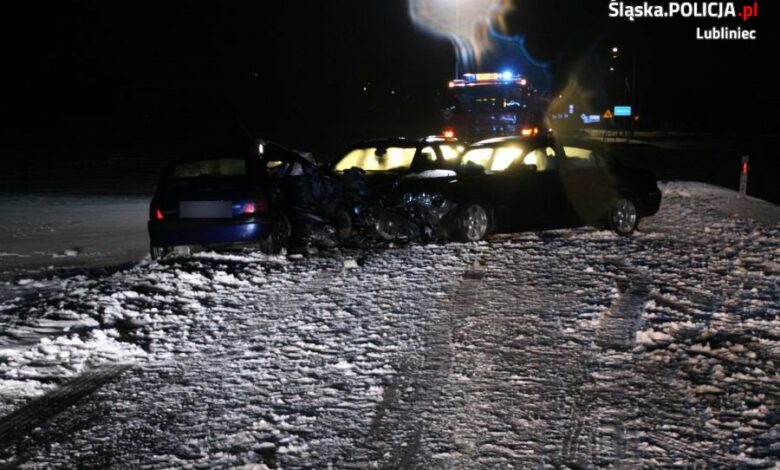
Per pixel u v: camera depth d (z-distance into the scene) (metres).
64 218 17.44
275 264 11.27
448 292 9.58
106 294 9.48
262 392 6.50
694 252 12.09
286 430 5.78
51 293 10.07
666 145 54.53
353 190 12.99
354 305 9.05
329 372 6.93
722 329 8.03
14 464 5.34
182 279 10.23
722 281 10.11
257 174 11.62
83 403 6.34
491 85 28.19
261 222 11.37
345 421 5.91
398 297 9.38
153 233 11.41
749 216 16.69
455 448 5.47
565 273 10.56
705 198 20.44
